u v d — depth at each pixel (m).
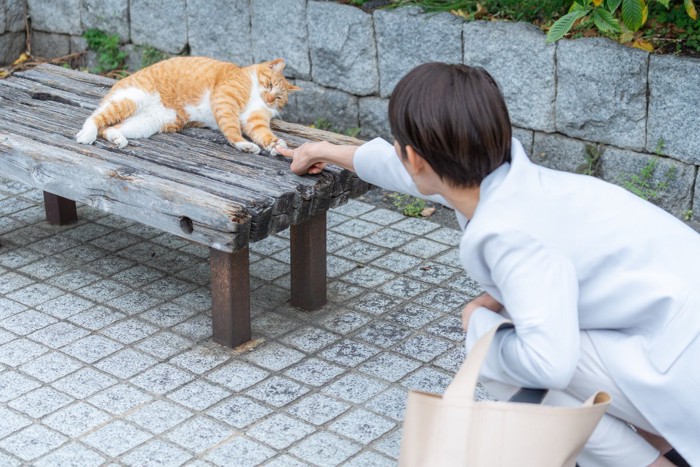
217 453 2.84
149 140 3.71
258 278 3.99
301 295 3.70
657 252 1.90
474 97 1.83
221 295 3.36
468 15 5.12
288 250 4.26
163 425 2.97
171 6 5.97
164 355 3.38
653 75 4.46
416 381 3.25
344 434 2.94
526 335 1.78
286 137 3.75
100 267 4.07
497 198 1.85
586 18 4.89
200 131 3.85
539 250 1.80
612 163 4.73
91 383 3.20
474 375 1.79
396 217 4.66
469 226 1.86
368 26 5.21
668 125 4.50
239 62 5.82
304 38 5.48
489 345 1.82
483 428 1.79
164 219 3.18
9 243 4.28
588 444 2.03
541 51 4.71
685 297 1.87
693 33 4.63
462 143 1.84
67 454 2.82
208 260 4.16
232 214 2.98
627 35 4.70
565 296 1.79
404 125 1.87
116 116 3.66
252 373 3.28
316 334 3.54
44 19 6.61
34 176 3.55
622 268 1.90
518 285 1.79
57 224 4.47
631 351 1.94
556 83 4.74
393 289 3.92
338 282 3.97
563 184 1.93
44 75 4.52
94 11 6.34
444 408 1.80
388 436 2.94
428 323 3.65
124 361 3.34
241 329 3.42
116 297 3.80
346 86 5.44
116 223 4.51
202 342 3.47
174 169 3.38
